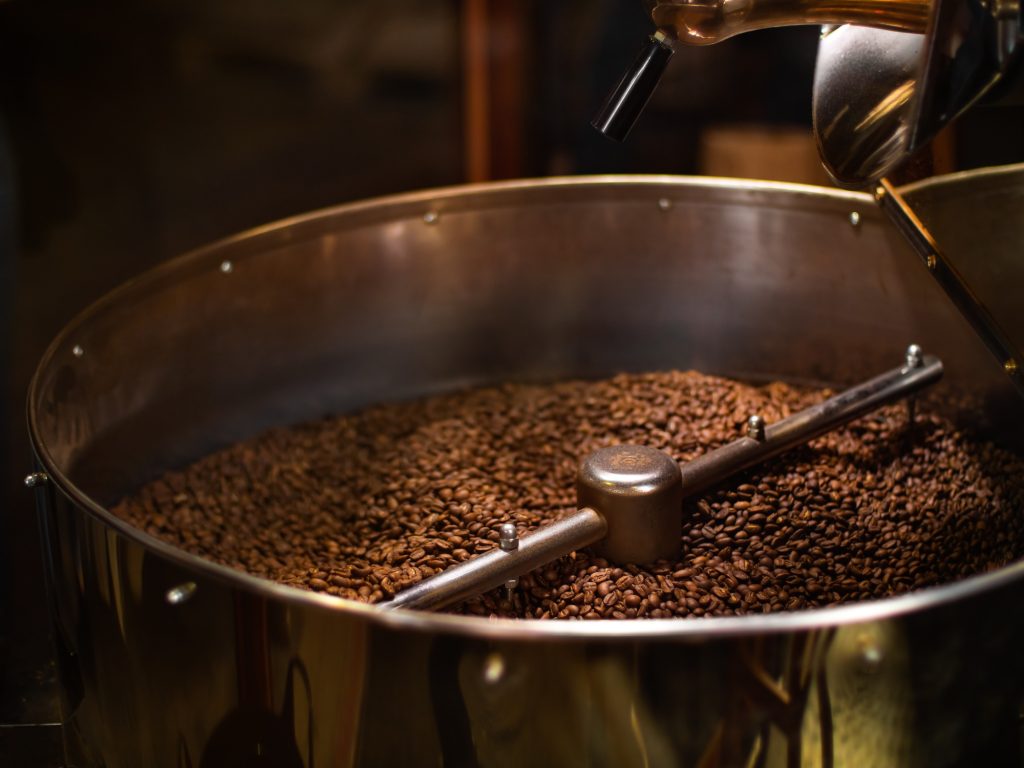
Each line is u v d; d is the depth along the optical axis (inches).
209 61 175.5
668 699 46.8
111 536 51.3
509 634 46.4
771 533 62.4
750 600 58.0
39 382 61.1
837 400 66.7
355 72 174.1
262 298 73.1
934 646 47.3
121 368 68.0
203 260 70.7
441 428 74.0
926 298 70.8
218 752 51.2
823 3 56.8
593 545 59.4
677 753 47.3
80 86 167.6
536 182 75.8
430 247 76.0
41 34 176.9
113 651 53.1
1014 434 68.7
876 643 46.8
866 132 59.8
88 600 53.6
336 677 48.3
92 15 181.3
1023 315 61.2
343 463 71.7
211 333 71.9
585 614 56.8
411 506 66.2
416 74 173.5
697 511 62.6
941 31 50.9
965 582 47.2
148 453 70.2
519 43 111.7
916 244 66.2
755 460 63.9
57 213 138.2
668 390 74.6
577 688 46.8
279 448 73.0
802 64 124.3
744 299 76.0
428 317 77.1
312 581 59.9
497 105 113.1
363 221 74.5
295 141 157.6
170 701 51.6
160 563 49.9
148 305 68.9
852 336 74.0
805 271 74.2
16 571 79.6
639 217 76.2
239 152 154.9
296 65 175.0
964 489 66.0
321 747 49.3
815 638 46.4
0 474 89.2
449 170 150.9
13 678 64.2
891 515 64.0
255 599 48.4
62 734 60.8
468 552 60.9
